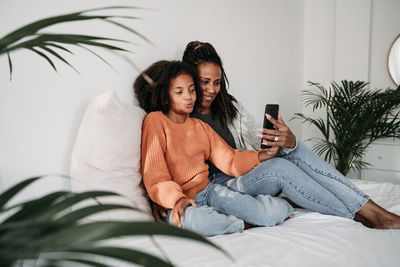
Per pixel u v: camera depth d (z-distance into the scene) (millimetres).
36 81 1120
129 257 196
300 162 1297
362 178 2695
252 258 771
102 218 926
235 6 2191
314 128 3094
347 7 2906
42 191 1130
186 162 1262
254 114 2457
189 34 1830
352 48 2914
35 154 1118
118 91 1428
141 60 1535
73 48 1238
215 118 1642
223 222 997
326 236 929
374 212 1165
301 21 3055
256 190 1260
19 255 194
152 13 1588
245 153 1378
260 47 2471
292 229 1000
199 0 1891
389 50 2832
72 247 192
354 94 2496
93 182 1030
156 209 1163
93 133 1079
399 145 2508
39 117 1130
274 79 2670
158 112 1318
